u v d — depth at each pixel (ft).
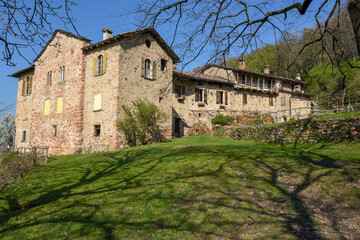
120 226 14.92
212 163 29.09
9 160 33.40
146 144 53.47
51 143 61.52
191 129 74.08
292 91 103.50
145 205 18.01
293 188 19.94
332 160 25.36
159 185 22.68
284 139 44.27
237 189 20.39
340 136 35.58
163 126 59.00
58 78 62.13
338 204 16.24
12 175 31.68
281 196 18.56
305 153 30.73
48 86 65.10
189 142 52.54
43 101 66.59
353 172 19.35
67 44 60.34
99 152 49.19
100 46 53.83
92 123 53.62
